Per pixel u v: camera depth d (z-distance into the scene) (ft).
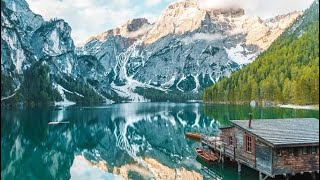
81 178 156.97
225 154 154.61
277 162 120.26
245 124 142.72
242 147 139.64
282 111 442.91
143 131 318.86
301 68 607.78
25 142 254.06
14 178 155.53
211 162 167.84
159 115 508.94
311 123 148.15
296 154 122.21
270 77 633.61
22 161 192.65
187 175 151.12
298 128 137.59
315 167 123.65
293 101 535.19
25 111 614.75
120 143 255.50
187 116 468.34
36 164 185.98
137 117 477.36
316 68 534.37
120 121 416.26
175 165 174.09
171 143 246.68
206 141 182.70
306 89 502.38
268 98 604.49
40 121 402.11
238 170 143.33
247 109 518.78
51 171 170.19
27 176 159.53
